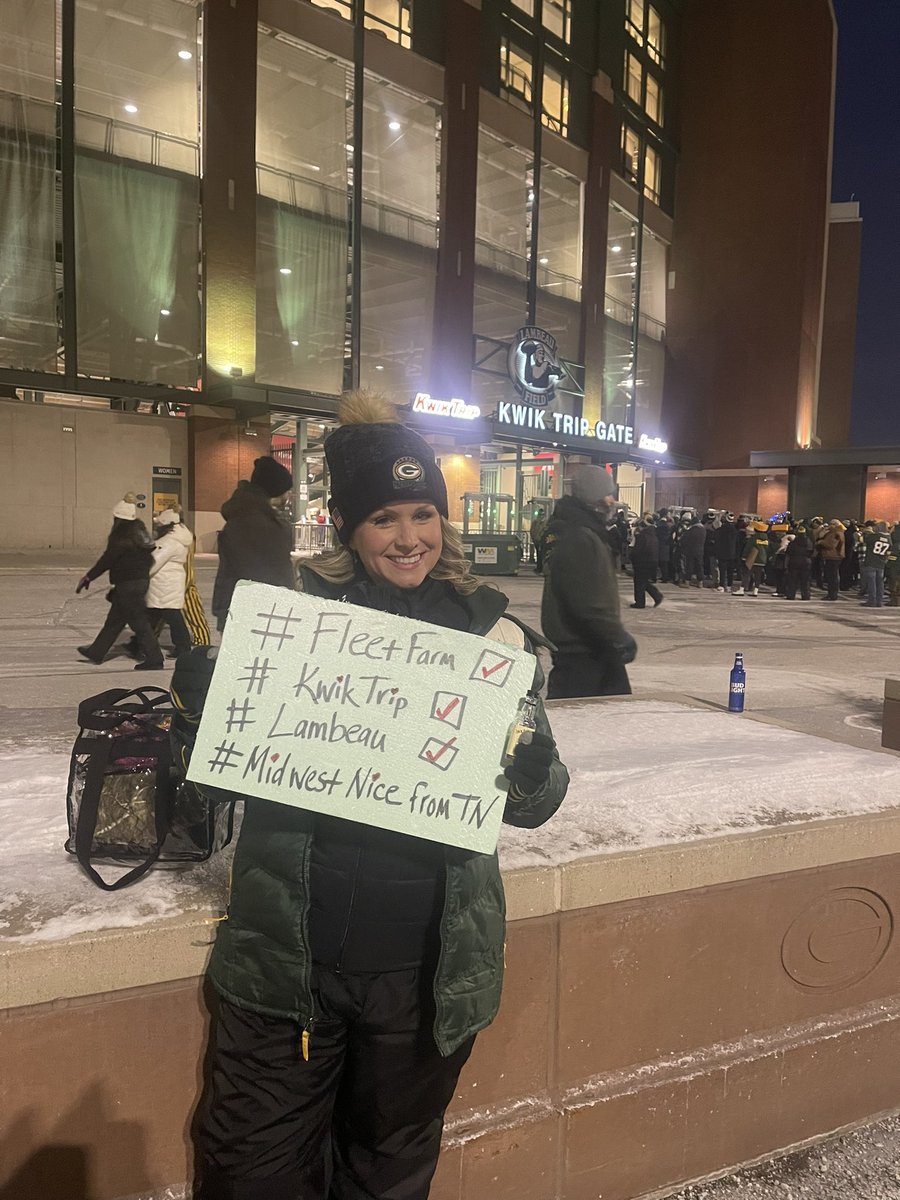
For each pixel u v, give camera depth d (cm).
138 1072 154
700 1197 203
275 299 2259
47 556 1966
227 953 134
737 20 3519
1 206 1856
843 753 301
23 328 1909
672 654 973
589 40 3017
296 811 129
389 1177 140
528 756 123
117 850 168
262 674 129
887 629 1247
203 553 2214
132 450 2178
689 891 199
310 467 2503
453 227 2552
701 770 272
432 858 131
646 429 3694
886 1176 212
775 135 3478
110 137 1977
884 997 234
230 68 2094
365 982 131
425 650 129
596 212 3077
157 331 2088
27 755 284
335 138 2325
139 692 177
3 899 162
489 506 2464
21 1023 145
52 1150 149
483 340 2688
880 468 2783
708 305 3669
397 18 2383
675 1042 203
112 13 1944
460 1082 180
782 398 3516
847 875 221
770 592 1916
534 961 184
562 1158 188
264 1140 134
